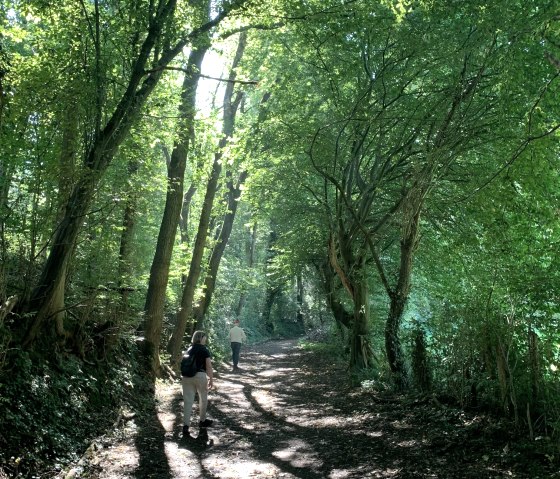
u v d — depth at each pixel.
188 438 8.52
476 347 8.42
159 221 22.22
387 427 8.84
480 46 10.99
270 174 18.28
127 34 9.09
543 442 6.41
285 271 26.55
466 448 7.00
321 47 13.08
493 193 11.12
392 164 16.19
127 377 10.99
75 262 9.89
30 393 6.97
